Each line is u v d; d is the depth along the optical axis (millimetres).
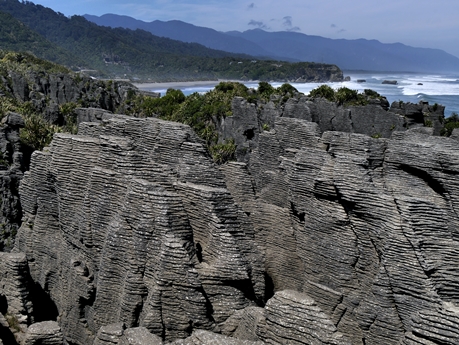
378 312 17109
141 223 17984
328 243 19625
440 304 15742
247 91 93375
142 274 18219
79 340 20891
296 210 21328
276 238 23109
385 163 21375
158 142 23281
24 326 19422
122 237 18594
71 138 21812
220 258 18234
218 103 75188
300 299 15516
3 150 33500
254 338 16391
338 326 18828
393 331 16844
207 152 23625
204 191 19125
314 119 64188
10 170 30875
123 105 100188
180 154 22812
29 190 23156
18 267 19750
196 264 18203
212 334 15352
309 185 20484
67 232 21719
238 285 18312
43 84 107500
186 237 18422
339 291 19297
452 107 195125
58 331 17656
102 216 20156
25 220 23766
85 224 20516
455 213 19453
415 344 14141
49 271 22750
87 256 20906
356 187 18469
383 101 78312
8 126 34875
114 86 124125
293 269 22578
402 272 16656
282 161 24406
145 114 86375
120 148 20562
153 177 20031
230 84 94562
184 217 18453
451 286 16656
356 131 65000
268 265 23219
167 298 17312
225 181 24594
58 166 21719
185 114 77562
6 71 105188
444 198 19891
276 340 15539
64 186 21641
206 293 18094
